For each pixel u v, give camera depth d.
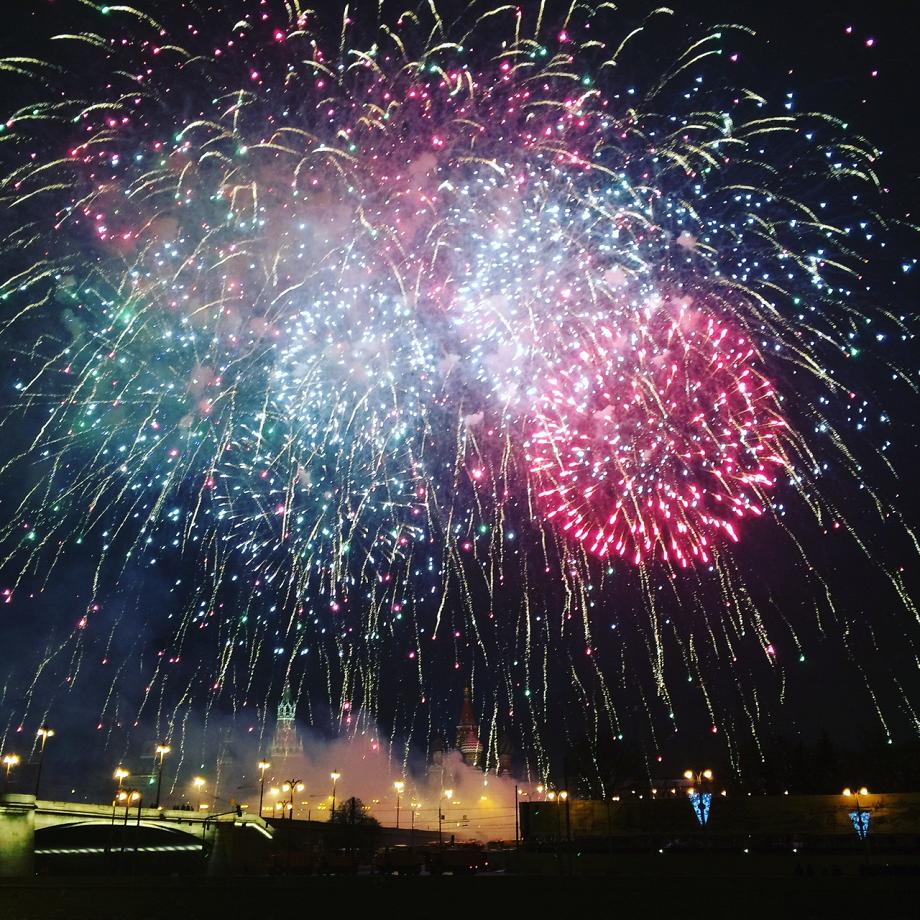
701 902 44.03
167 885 56.31
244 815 102.69
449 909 45.75
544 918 43.75
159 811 94.06
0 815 76.25
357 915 45.88
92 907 51.38
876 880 46.56
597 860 64.94
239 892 52.31
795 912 42.38
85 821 84.56
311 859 86.88
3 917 50.53
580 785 114.31
